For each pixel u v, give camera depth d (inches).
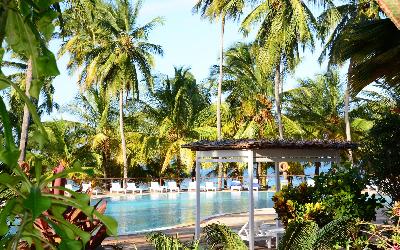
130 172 1521.9
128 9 1439.5
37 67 48.6
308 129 1553.9
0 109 43.1
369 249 252.5
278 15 1235.2
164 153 1494.8
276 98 1290.6
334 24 1213.7
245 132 1417.3
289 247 152.8
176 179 1432.1
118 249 189.3
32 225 48.5
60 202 48.2
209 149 479.8
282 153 462.0
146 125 1587.1
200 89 1660.9
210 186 1332.4
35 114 45.6
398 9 186.5
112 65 1405.0
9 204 44.6
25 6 48.0
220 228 155.9
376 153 416.2
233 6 1298.0
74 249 46.8
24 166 138.8
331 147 452.8
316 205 354.3
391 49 407.8
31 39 48.6
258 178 1382.9
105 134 1472.7
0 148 42.8
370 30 434.0
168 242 128.9
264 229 498.6
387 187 405.7
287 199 386.9
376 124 444.5
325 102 1601.9
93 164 1444.4
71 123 1472.7
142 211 974.4
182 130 1525.6
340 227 160.9
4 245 45.3
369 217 358.6
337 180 367.9
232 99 1585.9
